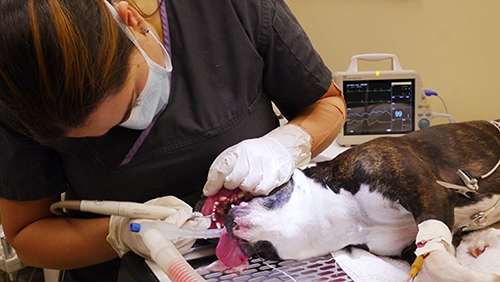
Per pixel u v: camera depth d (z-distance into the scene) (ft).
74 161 2.81
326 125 3.21
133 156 2.76
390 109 5.01
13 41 1.67
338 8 5.97
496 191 2.51
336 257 2.32
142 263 2.21
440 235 1.97
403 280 2.06
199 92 2.81
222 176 2.48
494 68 5.39
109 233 2.62
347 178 2.47
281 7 3.11
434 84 5.69
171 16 2.83
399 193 2.25
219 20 2.88
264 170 2.48
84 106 1.85
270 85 3.21
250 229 2.26
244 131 2.94
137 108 2.41
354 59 5.24
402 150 2.43
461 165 2.56
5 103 1.87
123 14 2.16
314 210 2.43
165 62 2.61
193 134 2.79
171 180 2.87
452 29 5.44
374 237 2.39
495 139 2.71
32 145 2.66
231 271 2.23
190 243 2.40
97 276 3.24
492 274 1.75
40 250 2.80
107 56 1.86
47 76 1.71
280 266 2.32
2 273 5.39
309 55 3.16
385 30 5.79
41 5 1.70
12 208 2.87
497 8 5.18
